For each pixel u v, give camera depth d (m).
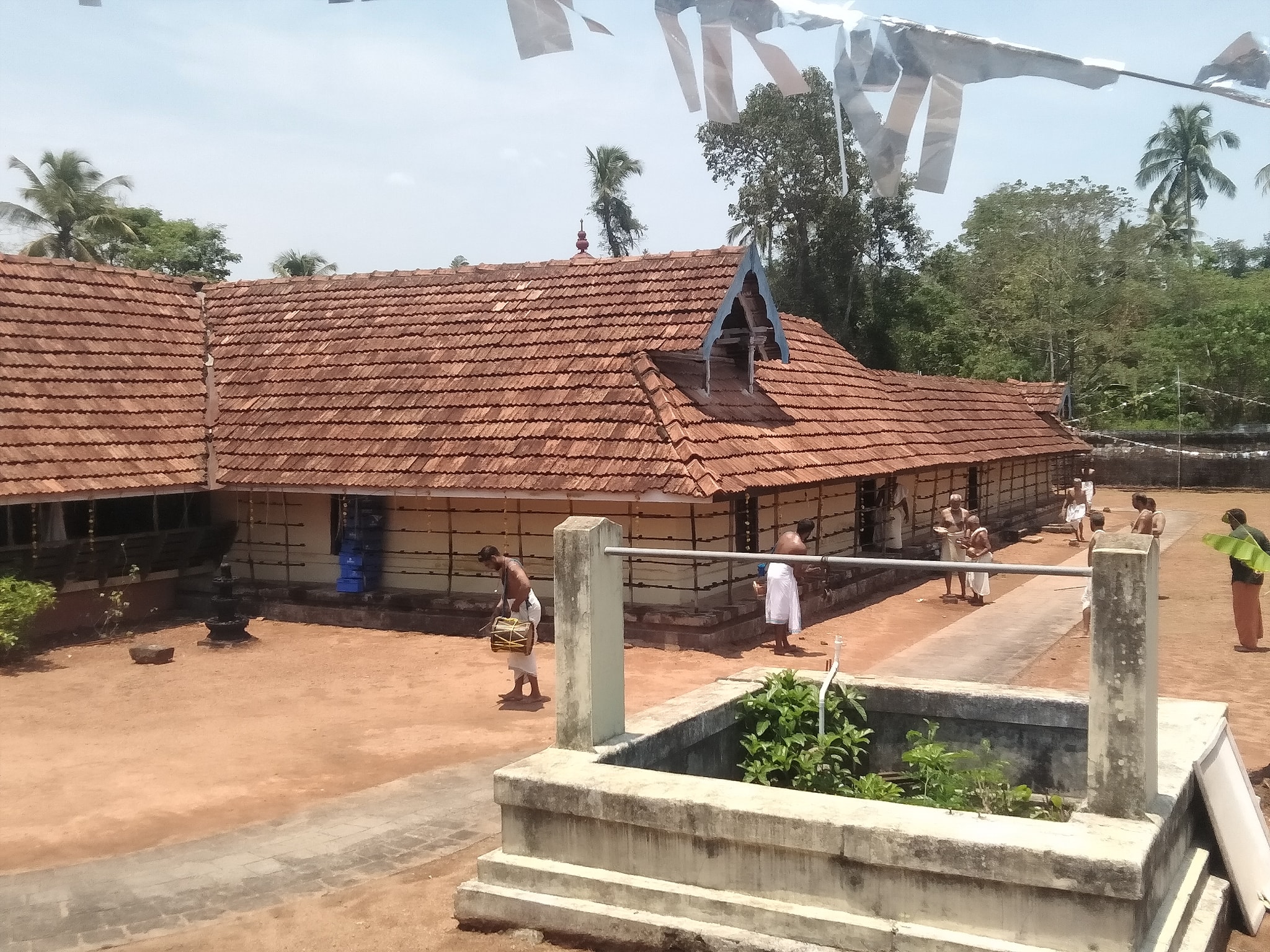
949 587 16.34
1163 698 6.50
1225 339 40.75
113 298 16.34
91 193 37.75
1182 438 38.81
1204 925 4.61
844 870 4.50
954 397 26.70
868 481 18.84
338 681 11.21
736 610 12.97
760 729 6.40
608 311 14.90
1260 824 5.76
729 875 4.74
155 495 14.19
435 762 8.36
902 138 2.92
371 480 13.77
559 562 5.61
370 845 6.57
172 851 6.50
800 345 19.64
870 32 2.85
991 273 47.81
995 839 4.23
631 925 4.79
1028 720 6.27
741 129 33.81
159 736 9.12
